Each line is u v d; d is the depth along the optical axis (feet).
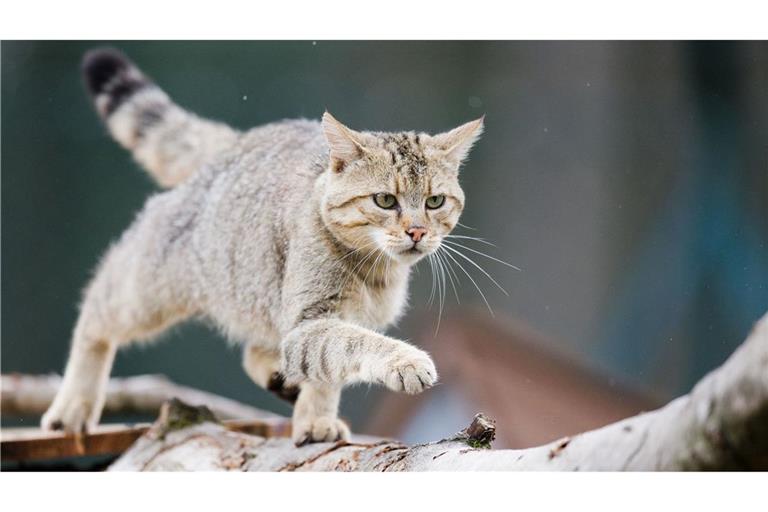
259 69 56.18
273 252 25.04
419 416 36.35
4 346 54.80
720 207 51.44
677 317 49.29
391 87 57.16
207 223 27.40
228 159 28.40
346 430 23.32
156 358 53.21
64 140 56.70
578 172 54.95
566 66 55.93
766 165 51.16
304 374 22.11
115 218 55.98
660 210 52.75
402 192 23.03
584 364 39.19
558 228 54.24
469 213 55.47
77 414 28.02
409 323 41.39
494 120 56.65
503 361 37.40
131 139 33.09
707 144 52.90
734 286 49.55
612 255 52.80
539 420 34.71
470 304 46.73
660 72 54.29
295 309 23.43
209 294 27.50
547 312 51.98
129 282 28.94
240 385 52.95
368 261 23.91
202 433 24.22
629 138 54.54
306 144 26.55
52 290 55.77
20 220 56.18
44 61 56.24
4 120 56.29
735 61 52.60
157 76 55.36
